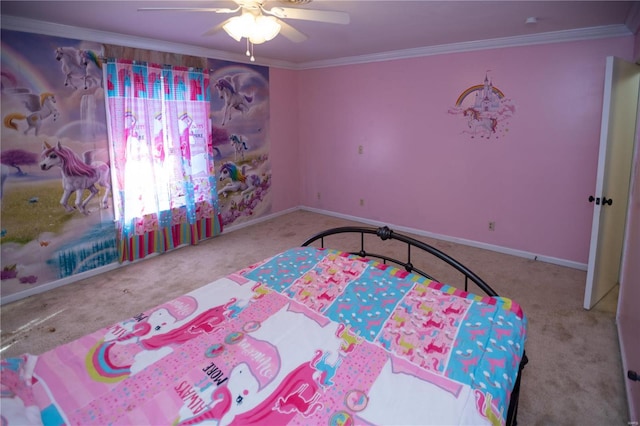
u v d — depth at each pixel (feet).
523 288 10.77
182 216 13.80
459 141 13.87
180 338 5.38
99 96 11.12
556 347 8.04
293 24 10.29
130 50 11.55
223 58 14.42
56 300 10.12
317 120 17.92
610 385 6.92
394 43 12.91
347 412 4.07
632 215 8.49
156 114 12.45
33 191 10.13
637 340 6.41
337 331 5.51
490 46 12.42
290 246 14.28
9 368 4.35
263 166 17.15
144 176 12.39
